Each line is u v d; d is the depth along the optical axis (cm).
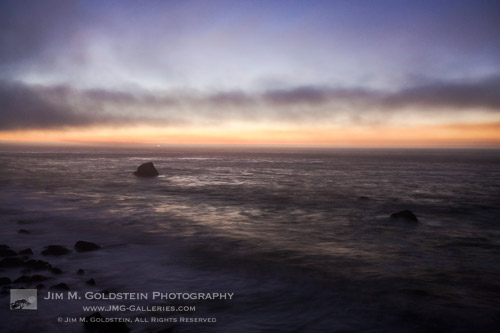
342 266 1076
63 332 630
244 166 7444
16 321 669
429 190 3403
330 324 688
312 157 13462
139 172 4672
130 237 1432
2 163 7244
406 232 1612
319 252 1236
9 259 1006
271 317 718
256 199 2700
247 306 770
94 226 1636
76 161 8456
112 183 3762
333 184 3881
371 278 968
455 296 841
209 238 1429
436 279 966
